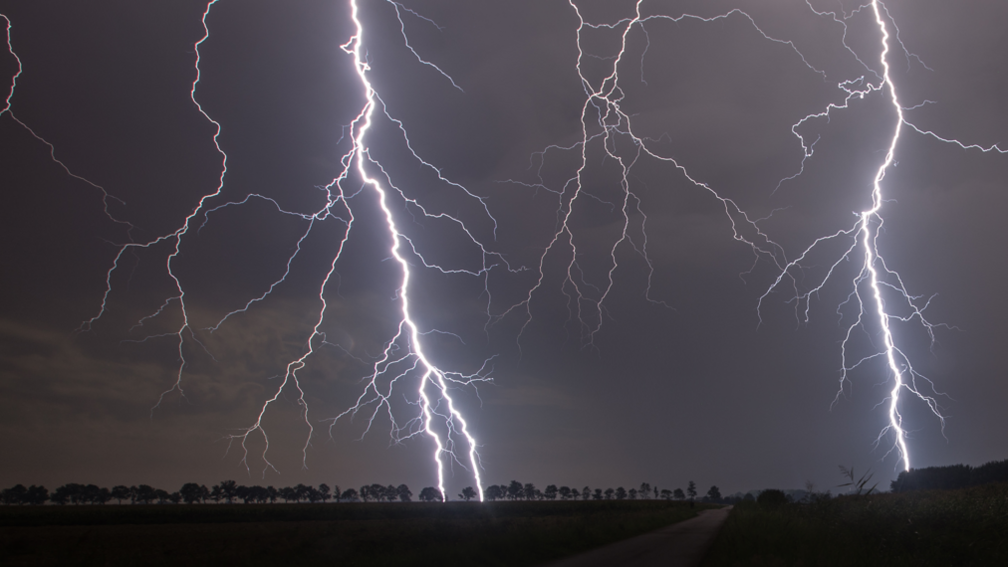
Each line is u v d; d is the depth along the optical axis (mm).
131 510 46562
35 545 20109
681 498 145125
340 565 11883
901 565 8797
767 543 10883
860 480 11992
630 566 10477
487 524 22297
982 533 9719
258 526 31656
